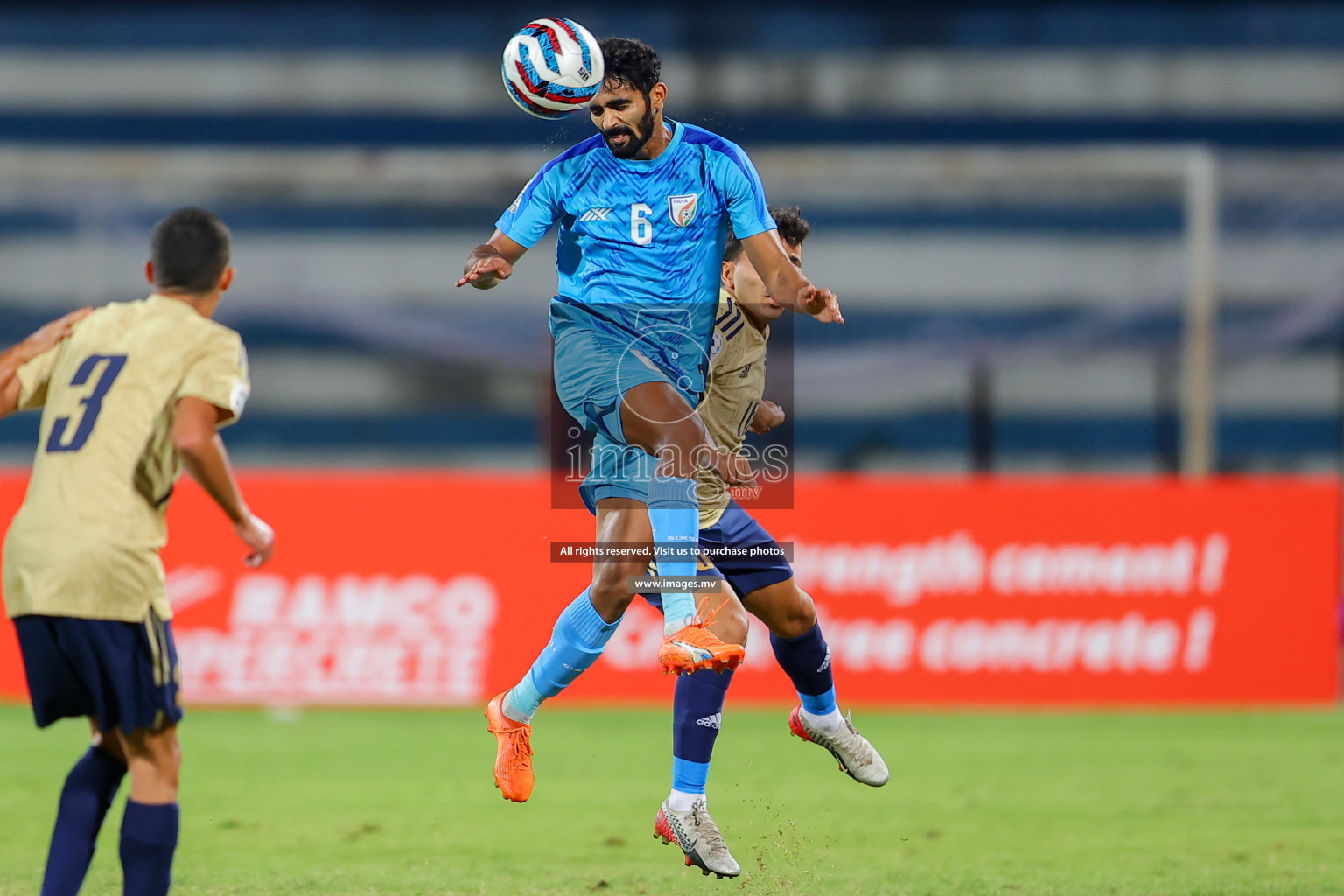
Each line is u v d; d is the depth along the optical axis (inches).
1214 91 2372.0
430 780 880.3
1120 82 2378.2
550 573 1161.4
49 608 425.1
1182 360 2261.3
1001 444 2287.2
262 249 2268.7
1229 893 586.9
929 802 818.2
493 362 2266.2
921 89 2391.7
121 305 459.5
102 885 589.3
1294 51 2365.9
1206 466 1540.4
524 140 2409.0
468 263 528.4
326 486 1163.9
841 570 1174.3
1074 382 2282.2
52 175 1662.2
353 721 1109.7
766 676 1183.6
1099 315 2281.0
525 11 2404.0
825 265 2304.4
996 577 1178.6
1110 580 1180.5
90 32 2381.9
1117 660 1176.8
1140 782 879.1
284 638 1154.7
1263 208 2213.3
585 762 949.2
